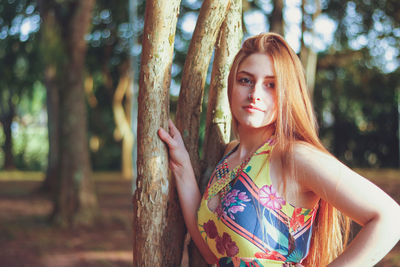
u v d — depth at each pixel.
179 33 13.60
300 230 1.67
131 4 13.73
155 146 1.82
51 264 6.06
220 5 1.86
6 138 30.94
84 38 9.11
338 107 22.75
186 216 1.91
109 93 23.23
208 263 2.00
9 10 13.45
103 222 9.13
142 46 1.82
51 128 15.51
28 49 14.27
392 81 17.94
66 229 8.59
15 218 9.91
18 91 17.45
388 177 14.10
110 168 29.86
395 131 24.12
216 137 2.06
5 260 6.23
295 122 1.71
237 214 1.66
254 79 1.75
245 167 1.72
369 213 1.49
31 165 32.41
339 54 15.32
